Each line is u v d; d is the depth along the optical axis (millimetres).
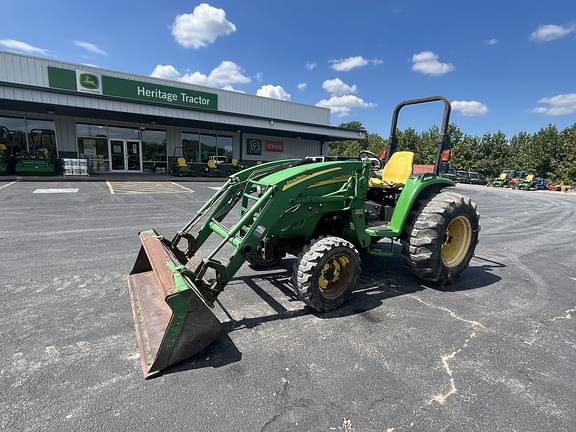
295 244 3799
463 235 4219
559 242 6910
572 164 34094
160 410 1989
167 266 2801
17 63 16188
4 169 15039
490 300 3752
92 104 15328
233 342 2734
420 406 2090
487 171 43156
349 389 2221
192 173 20125
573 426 1966
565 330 3119
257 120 20500
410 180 3980
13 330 2785
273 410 2020
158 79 19875
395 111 4883
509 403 2143
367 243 3783
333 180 3492
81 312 3117
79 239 5555
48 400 2037
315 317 3203
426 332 2992
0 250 4879
